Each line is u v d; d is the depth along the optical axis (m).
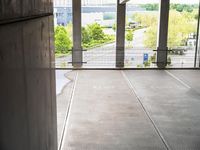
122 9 8.40
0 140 0.91
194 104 5.44
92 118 4.69
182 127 4.37
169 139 3.97
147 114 4.90
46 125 1.98
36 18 1.61
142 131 4.21
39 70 1.69
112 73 8.05
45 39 1.99
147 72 8.22
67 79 7.30
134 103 5.47
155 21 8.63
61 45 8.47
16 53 1.12
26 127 1.30
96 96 5.89
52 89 2.37
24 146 1.25
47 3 2.12
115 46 8.68
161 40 8.66
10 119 1.02
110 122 4.53
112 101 5.57
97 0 8.32
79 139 3.91
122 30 8.55
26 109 1.30
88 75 7.77
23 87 1.24
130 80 7.25
